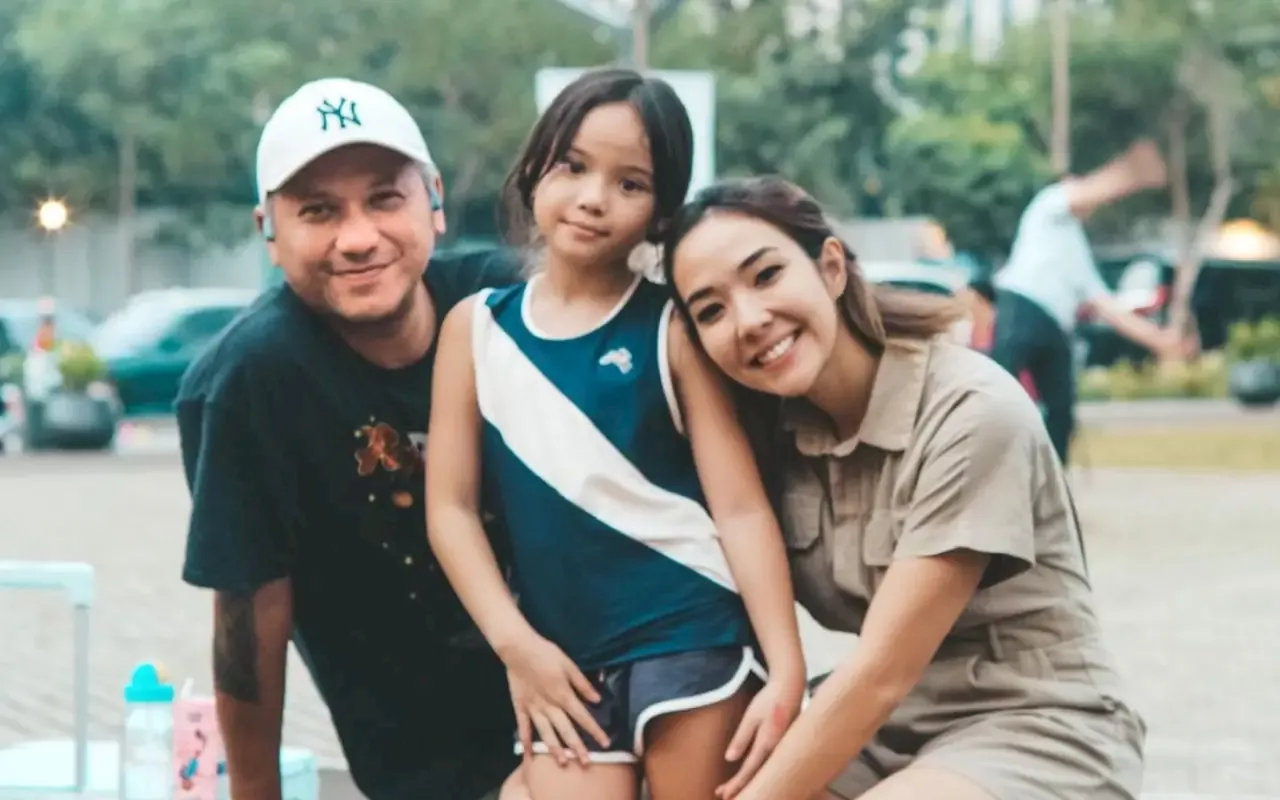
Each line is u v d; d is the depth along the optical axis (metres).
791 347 2.98
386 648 3.55
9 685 7.46
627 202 3.05
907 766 3.13
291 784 4.07
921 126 34.06
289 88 32.16
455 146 32.69
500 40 31.92
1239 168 36.00
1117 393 27.39
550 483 3.02
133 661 7.95
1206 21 33.78
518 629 3.04
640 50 11.81
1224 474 16.31
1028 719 3.07
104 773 4.28
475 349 3.13
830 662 7.31
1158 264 29.78
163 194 35.12
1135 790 3.14
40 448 18.53
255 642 3.42
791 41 35.50
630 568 3.01
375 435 3.33
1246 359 26.70
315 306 3.29
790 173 33.84
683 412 3.08
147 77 32.19
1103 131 35.25
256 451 3.33
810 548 3.19
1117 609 9.42
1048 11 36.91
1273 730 6.85
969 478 2.99
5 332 22.56
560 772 3.02
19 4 33.16
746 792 2.91
